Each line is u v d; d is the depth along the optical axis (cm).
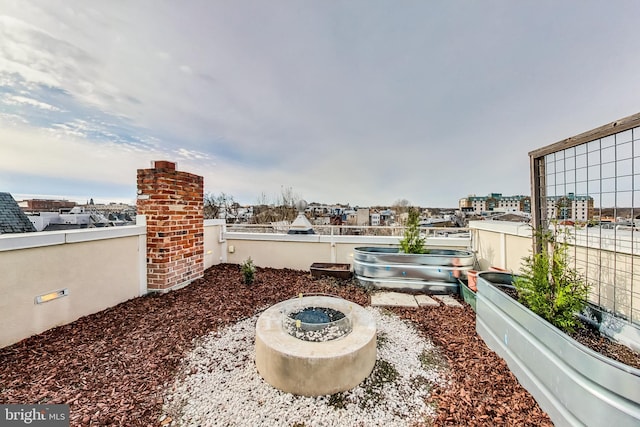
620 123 182
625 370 122
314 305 293
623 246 213
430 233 564
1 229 587
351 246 568
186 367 225
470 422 166
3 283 239
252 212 1572
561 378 157
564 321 201
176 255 427
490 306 258
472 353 249
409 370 224
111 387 195
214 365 230
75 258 304
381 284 452
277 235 598
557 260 218
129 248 376
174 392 193
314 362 190
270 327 240
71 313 300
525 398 186
